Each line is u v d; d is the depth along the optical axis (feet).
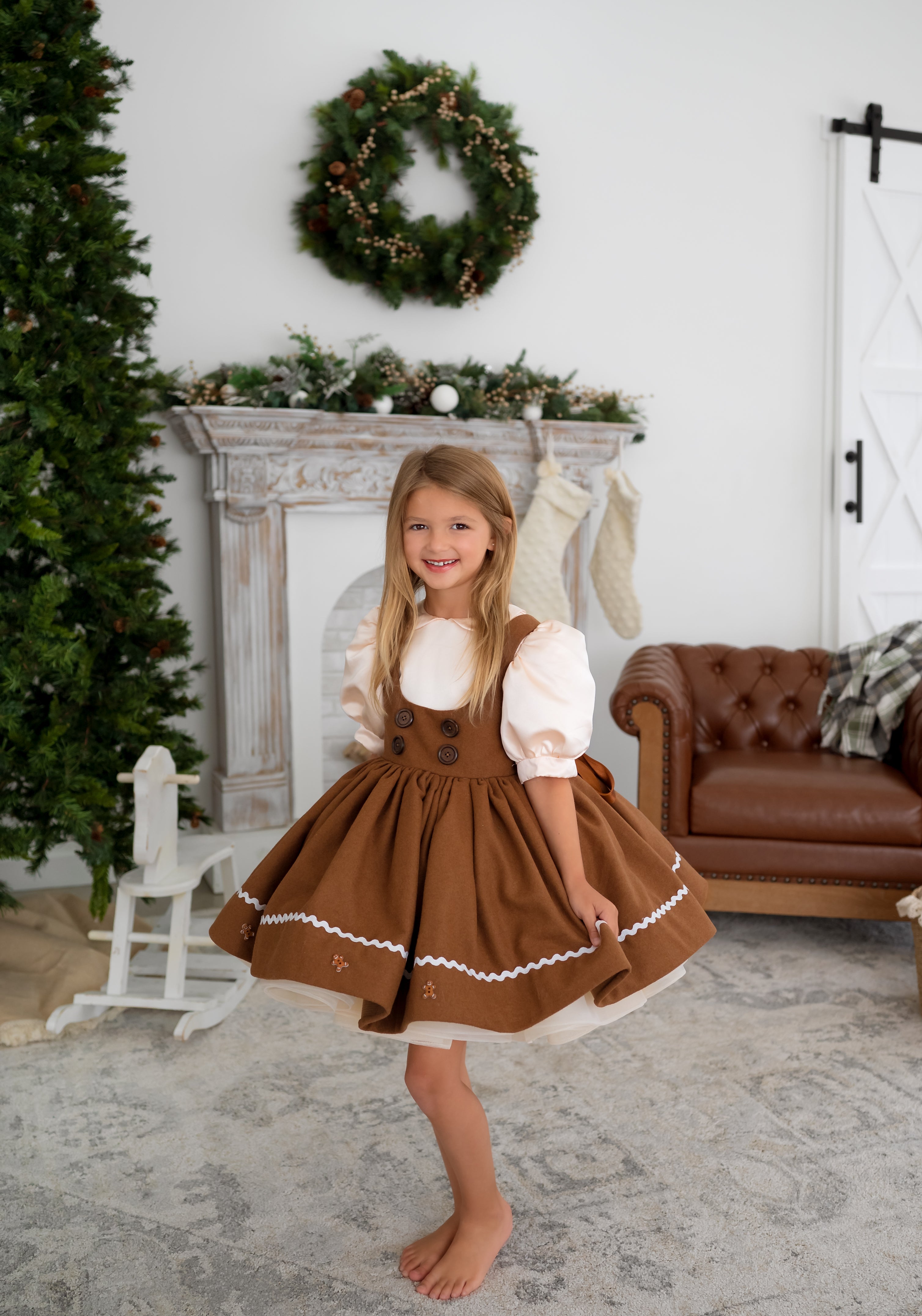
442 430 10.83
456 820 4.25
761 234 12.90
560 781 4.28
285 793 10.76
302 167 10.84
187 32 10.44
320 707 11.07
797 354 13.17
